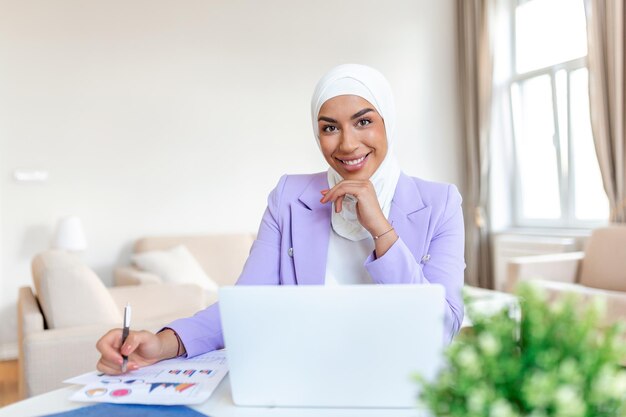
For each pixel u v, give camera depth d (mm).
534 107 5508
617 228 4059
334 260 1317
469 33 5809
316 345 875
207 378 1044
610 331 536
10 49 4512
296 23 5457
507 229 5750
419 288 829
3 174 4488
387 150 1303
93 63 4773
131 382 1039
